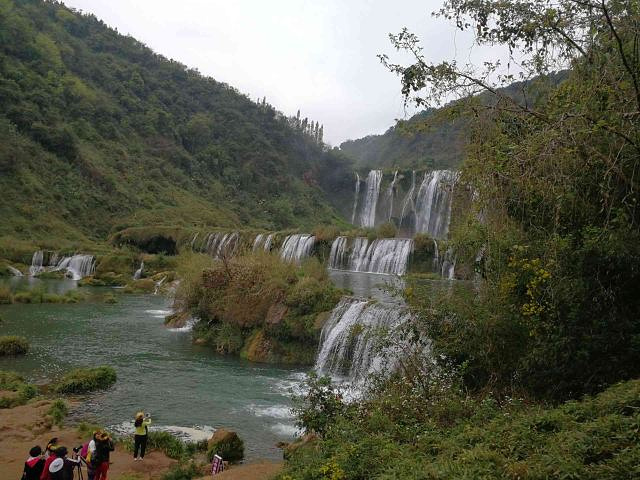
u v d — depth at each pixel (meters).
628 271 8.20
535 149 8.00
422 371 11.09
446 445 7.08
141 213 80.81
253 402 15.98
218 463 10.59
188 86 136.00
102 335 26.08
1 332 26.09
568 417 6.64
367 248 40.12
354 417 9.50
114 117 105.31
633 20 7.60
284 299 22.36
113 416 14.77
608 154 7.72
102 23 145.50
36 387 17.12
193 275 27.09
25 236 61.81
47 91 90.62
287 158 117.75
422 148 66.62
